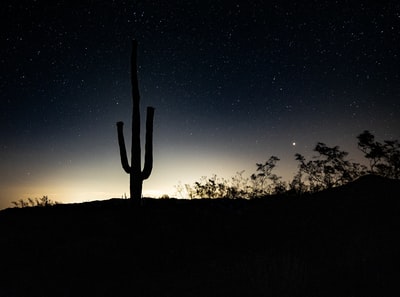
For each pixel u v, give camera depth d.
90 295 7.88
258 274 7.37
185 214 13.69
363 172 17.00
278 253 9.00
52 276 9.06
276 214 13.06
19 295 7.99
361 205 12.48
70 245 11.14
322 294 6.71
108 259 10.08
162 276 8.80
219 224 12.58
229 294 7.14
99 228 12.55
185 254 10.23
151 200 15.86
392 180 14.66
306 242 9.99
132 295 7.74
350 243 9.02
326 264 8.09
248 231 11.76
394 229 9.94
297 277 7.17
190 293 7.49
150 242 11.21
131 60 14.09
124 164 13.97
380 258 7.89
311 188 16.72
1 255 10.58
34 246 11.19
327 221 11.63
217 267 8.91
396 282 6.88
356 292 6.69
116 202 15.63
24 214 14.64
